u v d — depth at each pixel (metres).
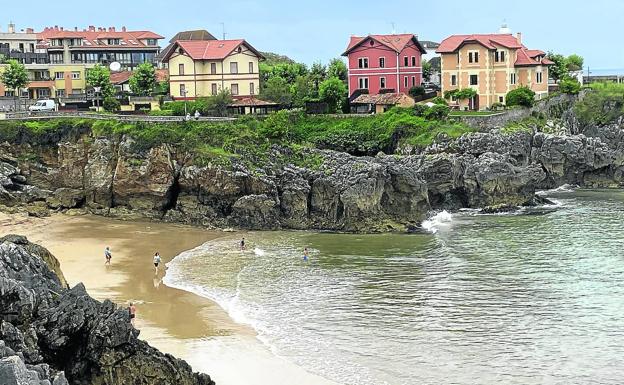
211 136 100.94
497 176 104.31
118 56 170.75
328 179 94.31
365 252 81.00
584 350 53.56
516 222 96.12
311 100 126.12
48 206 101.31
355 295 65.62
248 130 103.88
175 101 128.50
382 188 94.50
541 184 122.00
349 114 119.50
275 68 151.00
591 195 116.44
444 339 55.50
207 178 96.50
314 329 57.56
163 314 60.59
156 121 105.06
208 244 85.44
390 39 135.88
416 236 88.62
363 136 115.25
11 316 38.44
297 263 76.44
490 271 72.88
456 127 114.31
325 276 71.50
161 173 98.75
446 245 83.56
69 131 103.94
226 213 97.50
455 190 105.06
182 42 132.12
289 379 48.94
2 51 164.25
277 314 60.88
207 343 54.66
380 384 48.34
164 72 161.38
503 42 131.38
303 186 94.75
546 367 50.88
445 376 49.53
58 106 135.00
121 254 80.06
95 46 168.50
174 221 97.38
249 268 74.44
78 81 157.75
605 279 70.00
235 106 123.44
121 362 39.56
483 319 59.53
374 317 60.12
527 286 67.94
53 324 38.91
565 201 111.00
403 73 134.25
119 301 63.53
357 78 135.88
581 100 137.38
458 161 105.12
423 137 112.56
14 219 95.19
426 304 63.12
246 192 96.31
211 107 120.94
